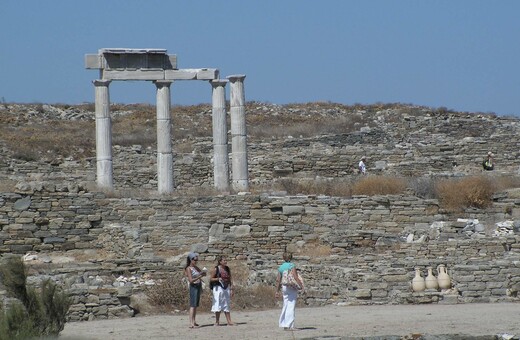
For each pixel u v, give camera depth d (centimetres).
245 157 11544
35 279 7681
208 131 16888
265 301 7662
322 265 8275
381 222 9950
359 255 8819
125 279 8075
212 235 9694
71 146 15100
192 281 6469
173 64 11319
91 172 13825
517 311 6875
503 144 14225
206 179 13488
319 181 11862
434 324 6241
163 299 7531
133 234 9412
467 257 8462
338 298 7656
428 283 7688
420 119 16800
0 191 9925
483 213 10044
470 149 14212
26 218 9550
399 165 13762
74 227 9662
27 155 14312
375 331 5988
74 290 7138
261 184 12138
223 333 6134
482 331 5900
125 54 11188
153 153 14388
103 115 11081
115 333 6256
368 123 17425
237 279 8450
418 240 9275
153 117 18325
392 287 7638
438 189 10294
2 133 15862
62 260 9062
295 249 9544
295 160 13700
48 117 17900
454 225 9638
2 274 6162
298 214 9825
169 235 9688
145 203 9850
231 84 11581
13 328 5703
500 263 7738
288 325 6144
